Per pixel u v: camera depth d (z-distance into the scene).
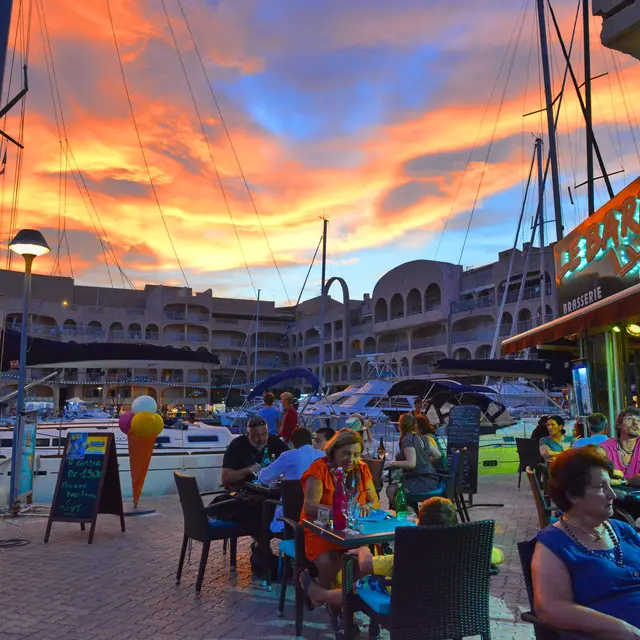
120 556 7.52
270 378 24.17
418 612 3.68
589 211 19.55
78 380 72.00
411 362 64.69
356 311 78.31
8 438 11.98
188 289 84.88
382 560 4.10
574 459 2.93
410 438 8.67
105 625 5.18
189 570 6.89
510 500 11.84
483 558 3.89
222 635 4.96
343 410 27.50
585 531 2.93
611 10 6.88
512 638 4.79
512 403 27.47
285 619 5.33
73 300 82.25
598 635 2.68
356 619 5.37
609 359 11.93
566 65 22.52
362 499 5.30
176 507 11.13
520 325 51.91
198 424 14.59
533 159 34.06
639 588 2.83
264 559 6.31
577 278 12.63
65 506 8.42
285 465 6.48
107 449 8.66
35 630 5.06
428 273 64.00
